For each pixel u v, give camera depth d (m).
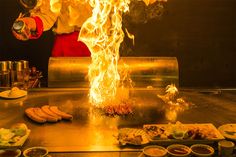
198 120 2.57
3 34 5.42
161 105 2.89
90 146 2.14
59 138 2.25
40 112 2.62
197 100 3.03
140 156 2.03
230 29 5.58
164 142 2.17
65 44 4.26
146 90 3.29
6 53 5.50
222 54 5.66
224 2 5.49
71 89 3.31
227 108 2.83
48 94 3.17
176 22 5.52
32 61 5.56
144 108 2.81
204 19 5.53
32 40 5.47
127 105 2.76
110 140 2.23
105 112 2.68
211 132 2.29
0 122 2.52
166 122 2.53
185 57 5.64
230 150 2.07
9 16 5.35
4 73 3.62
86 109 2.78
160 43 5.59
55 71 3.55
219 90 3.31
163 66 3.60
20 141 2.14
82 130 2.38
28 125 2.47
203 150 2.09
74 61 3.62
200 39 5.60
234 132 2.32
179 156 1.99
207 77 5.73
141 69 3.57
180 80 5.73
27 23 3.13
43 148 2.05
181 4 5.46
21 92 3.11
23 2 3.20
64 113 2.60
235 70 5.71
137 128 2.41
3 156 2.00
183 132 2.20
